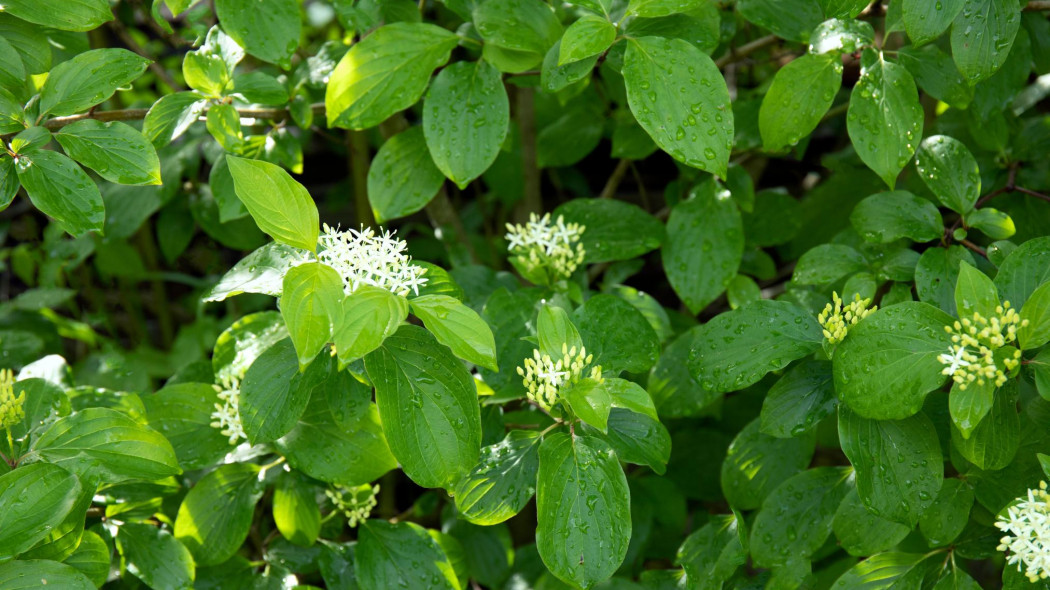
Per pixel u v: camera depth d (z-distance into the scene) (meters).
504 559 0.86
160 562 0.73
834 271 0.74
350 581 0.77
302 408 0.67
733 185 0.81
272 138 0.79
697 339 0.70
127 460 0.67
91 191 0.67
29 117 0.69
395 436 0.64
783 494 0.73
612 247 0.80
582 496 0.65
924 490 0.66
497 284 0.81
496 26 0.72
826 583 0.80
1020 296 0.66
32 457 0.67
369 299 0.62
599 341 0.71
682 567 0.78
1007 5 0.69
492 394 0.72
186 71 0.72
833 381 0.67
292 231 0.63
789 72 0.71
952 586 0.70
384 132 0.88
